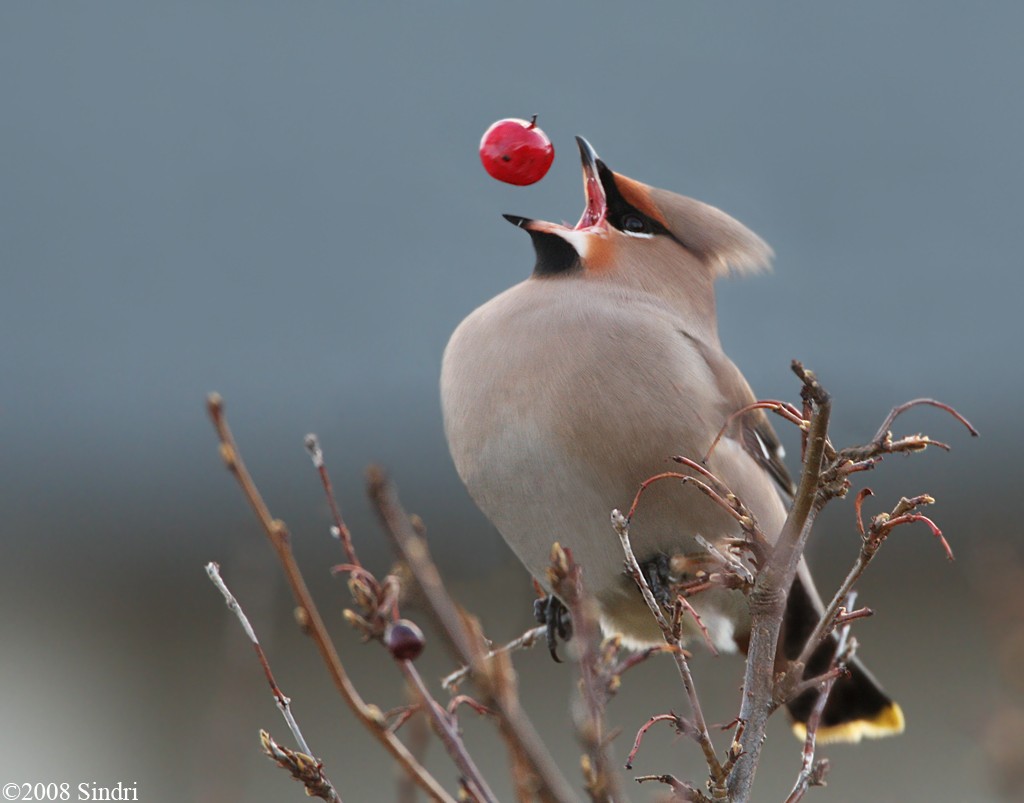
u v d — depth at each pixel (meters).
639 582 7.23
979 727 10.42
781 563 7.09
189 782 17.81
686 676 7.00
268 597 10.22
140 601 25.34
